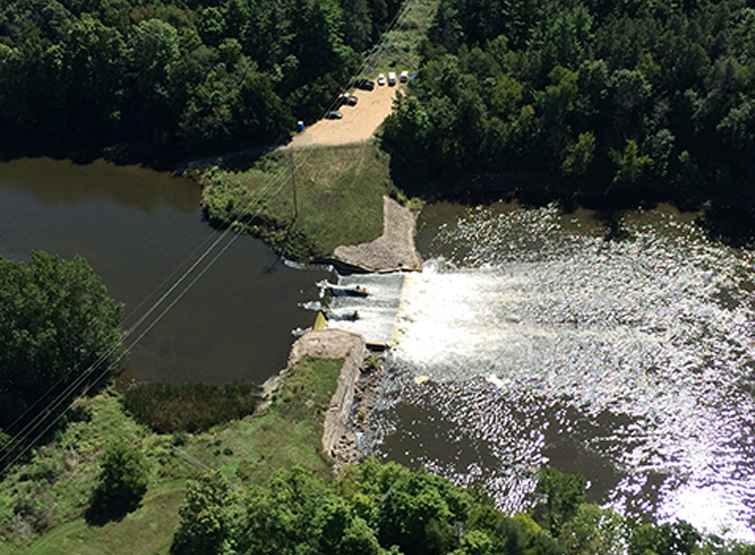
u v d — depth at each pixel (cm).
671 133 14850
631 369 11369
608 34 15162
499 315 12362
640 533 8219
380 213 14500
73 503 9069
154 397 10919
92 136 17525
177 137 16925
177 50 16750
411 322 12319
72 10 18112
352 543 7469
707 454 10206
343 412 10819
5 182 16350
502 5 17225
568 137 15038
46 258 10700
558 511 8881
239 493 9269
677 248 13638
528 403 10944
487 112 15300
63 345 10775
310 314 12656
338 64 17275
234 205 14825
